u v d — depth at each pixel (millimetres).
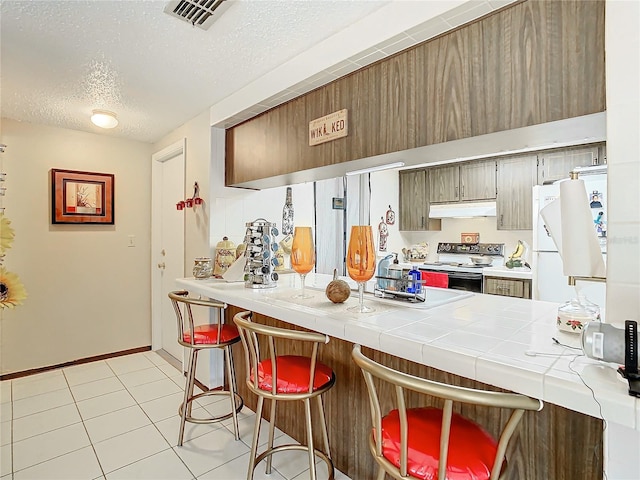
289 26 1739
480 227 4477
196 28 1749
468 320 1446
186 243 3178
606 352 881
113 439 2146
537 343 1152
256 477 1831
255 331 1492
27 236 3102
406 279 1794
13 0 1521
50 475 1817
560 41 1222
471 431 1115
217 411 2502
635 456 887
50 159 3207
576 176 1192
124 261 3645
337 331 1419
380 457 1084
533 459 1258
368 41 1642
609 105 966
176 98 2625
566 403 861
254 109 2430
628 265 938
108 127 2936
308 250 1962
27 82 2336
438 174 4551
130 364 3383
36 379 3016
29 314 3127
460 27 1463
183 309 3287
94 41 1859
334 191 3609
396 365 1599
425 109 1578
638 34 925
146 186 3775
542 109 1258
